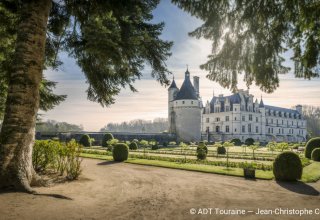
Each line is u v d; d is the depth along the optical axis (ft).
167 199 23.82
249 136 234.38
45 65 36.55
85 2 30.07
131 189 28.30
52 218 17.19
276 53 19.84
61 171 35.17
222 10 19.52
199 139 198.39
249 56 20.44
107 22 25.99
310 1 17.49
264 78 20.22
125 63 30.19
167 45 28.96
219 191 27.91
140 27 29.91
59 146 36.37
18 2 27.45
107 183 31.58
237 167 50.96
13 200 20.49
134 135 159.33
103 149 104.68
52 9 32.35
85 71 35.42
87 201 22.17
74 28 33.47
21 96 25.27
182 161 59.77
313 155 65.92
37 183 26.73
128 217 18.24
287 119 286.25
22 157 24.94
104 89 36.09
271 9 18.56
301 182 34.58
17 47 25.85
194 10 19.75
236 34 20.11
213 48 20.90
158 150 109.70
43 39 27.12
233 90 21.59
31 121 25.99
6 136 24.59
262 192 27.89
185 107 196.54
